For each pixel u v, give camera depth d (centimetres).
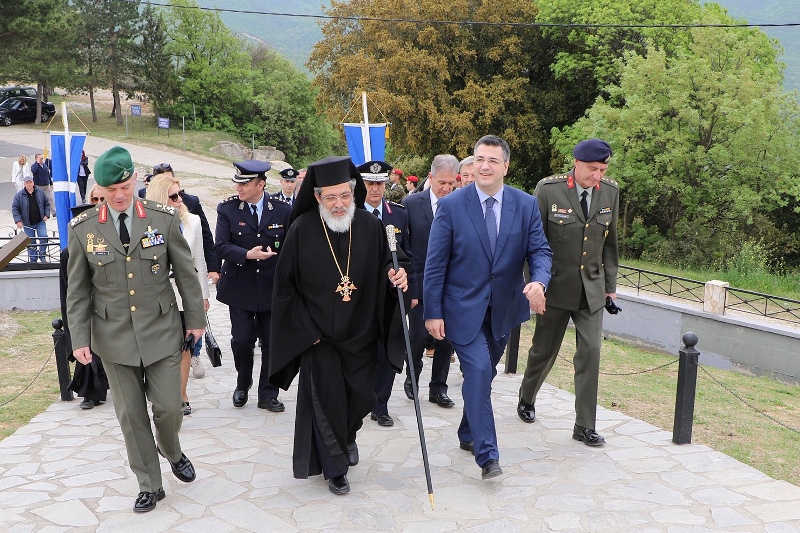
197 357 695
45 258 1293
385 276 443
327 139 5644
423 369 723
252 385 666
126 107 5316
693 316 1127
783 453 534
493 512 411
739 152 1988
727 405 697
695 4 2584
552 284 511
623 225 2266
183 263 428
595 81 2673
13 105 4209
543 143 2734
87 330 409
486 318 461
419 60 2533
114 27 4525
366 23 2738
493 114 2588
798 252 2106
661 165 2102
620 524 398
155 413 420
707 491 441
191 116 4994
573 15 2583
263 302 583
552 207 507
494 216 459
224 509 417
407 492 438
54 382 716
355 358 440
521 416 571
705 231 1995
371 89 2648
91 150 3581
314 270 432
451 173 602
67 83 4141
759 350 1055
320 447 433
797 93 2012
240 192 583
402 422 568
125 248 411
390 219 590
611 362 932
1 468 482
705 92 2017
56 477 467
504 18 2700
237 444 520
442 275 458
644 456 496
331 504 421
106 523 401
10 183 2564
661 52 2059
